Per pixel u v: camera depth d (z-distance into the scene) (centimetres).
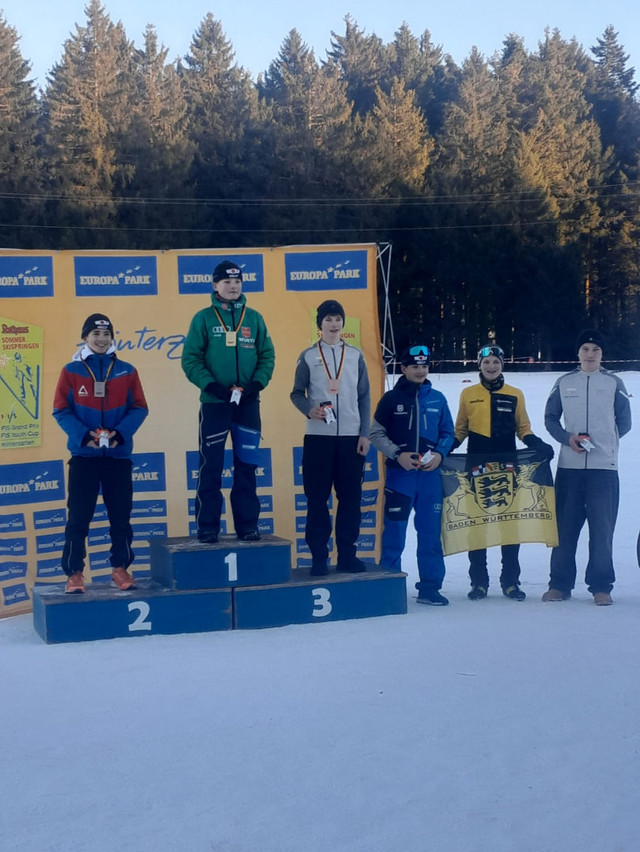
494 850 325
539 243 5062
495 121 5738
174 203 4703
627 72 8100
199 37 5944
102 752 413
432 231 4956
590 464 714
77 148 4641
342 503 685
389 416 725
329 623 652
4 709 471
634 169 5666
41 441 753
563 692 484
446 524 730
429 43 8112
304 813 353
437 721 444
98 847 329
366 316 809
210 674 524
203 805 361
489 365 748
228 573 638
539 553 950
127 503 646
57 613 608
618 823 344
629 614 668
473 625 635
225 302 646
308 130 5112
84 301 767
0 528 742
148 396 784
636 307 5466
